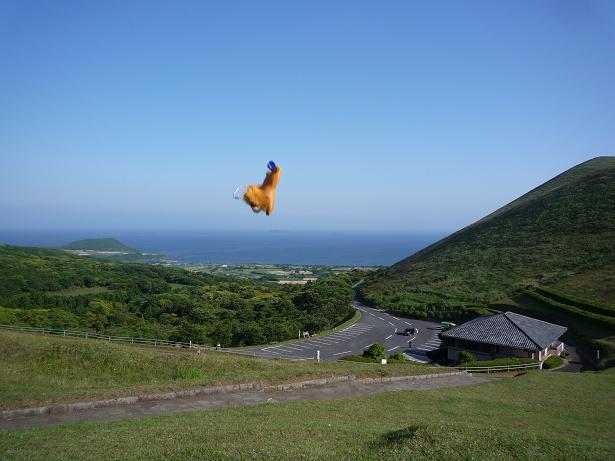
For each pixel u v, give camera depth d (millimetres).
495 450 11438
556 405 21422
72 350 23703
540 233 81812
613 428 17078
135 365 22969
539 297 55781
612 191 84625
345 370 24594
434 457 10922
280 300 73812
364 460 10633
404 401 19891
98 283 87438
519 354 39781
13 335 26328
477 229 101000
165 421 14484
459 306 60469
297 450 11078
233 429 13148
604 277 57469
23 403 15680
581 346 43406
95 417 15406
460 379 26453
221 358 25984
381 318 61938
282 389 20812
